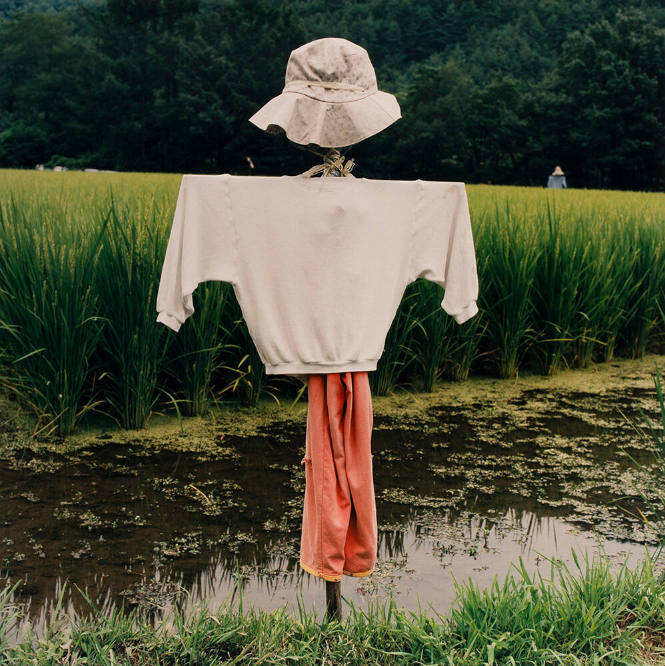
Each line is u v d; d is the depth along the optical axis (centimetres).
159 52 7350
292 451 449
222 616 246
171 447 452
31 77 8606
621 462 443
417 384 596
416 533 347
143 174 1853
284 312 239
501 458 445
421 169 7369
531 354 657
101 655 223
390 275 250
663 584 268
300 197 236
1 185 992
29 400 479
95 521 352
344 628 244
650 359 708
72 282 465
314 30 10194
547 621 241
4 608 275
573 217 782
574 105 6625
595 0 10475
